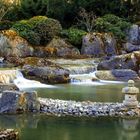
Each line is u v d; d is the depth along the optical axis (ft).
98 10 183.93
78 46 156.87
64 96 85.56
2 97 69.87
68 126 61.41
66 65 125.80
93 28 168.96
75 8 180.24
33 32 151.12
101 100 80.33
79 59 140.26
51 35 155.53
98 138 55.77
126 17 185.37
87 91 93.86
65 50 149.69
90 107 71.56
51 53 146.92
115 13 185.68
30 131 58.59
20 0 181.98
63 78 109.60
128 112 68.95
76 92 91.97
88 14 174.40
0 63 130.21
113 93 90.58
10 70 109.09
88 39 154.20
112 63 125.08
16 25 152.97
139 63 125.70
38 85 105.29
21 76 108.99
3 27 163.84
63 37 157.89
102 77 116.88
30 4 180.86
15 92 70.18
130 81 71.82
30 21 155.12
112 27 166.50
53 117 66.64
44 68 109.50
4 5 175.94
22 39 144.25
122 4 186.09
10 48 140.97
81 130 59.21
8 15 176.45
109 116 67.31
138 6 185.06
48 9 177.88
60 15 178.81
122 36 165.58
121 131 58.75
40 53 145.59
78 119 65.41
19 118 65.87
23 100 69.92
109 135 57.21
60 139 55.16
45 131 58.54
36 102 70.54
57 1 178.50
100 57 148.05
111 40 155.84
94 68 125.08
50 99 79.71
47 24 155.74
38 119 65.31
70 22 181.68
